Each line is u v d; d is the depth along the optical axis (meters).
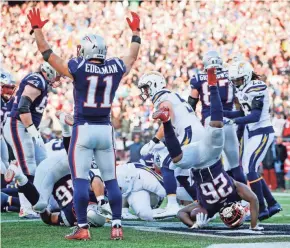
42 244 13.35
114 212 14.04
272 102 44.28
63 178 16.50
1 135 21.50
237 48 52.62
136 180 17.94
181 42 54.34
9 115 19.28
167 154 18.59
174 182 18.55
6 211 21.08
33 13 13.66
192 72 51.16
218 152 15.10
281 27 54.31
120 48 55.62
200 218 16.00
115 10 58.31
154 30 55.53
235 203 15.77
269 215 18.58
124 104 46.50
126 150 40.31
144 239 13.97
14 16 58.81
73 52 56.62
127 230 15.79
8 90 21.27
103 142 13.98
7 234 15.08
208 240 13.80
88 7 59.06
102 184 15.86
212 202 15.75
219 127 14.84
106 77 13.80
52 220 16.83
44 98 18.47
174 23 55.91
